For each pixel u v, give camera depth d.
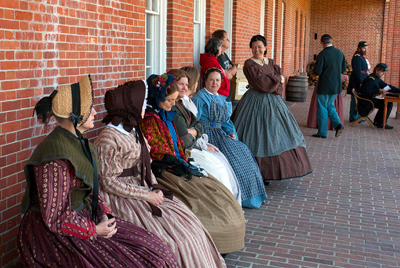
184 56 6.07
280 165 5.05
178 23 5.78
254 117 5.14
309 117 9.77
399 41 13.86
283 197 5.04
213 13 7.33
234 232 3.27
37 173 2.01
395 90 9.82
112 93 2.64
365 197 5.11
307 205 4.78
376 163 6.75
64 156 2.01
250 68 5.09
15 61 2.73
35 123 2.95
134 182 2.79
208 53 6.25
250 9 9.62
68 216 2.02
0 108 2.63
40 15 2.94
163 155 3.34
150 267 2.29
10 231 2.78
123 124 2.69
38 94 2.96
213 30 7.41
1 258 2.71
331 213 4.55
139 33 4.45
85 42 3.49
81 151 2.14
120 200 2.69
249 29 9.66
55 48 3.12
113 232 2.26
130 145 2.68
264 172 5.06
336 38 21.16
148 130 3.28
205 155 4.09
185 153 3.76
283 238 3.89
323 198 5.03
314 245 3.76
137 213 2.69
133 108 2.65
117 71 4.06
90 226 2.10
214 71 4.62
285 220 4.32
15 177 2.79
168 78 3.26
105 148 2.60
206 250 2.81
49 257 2.10
